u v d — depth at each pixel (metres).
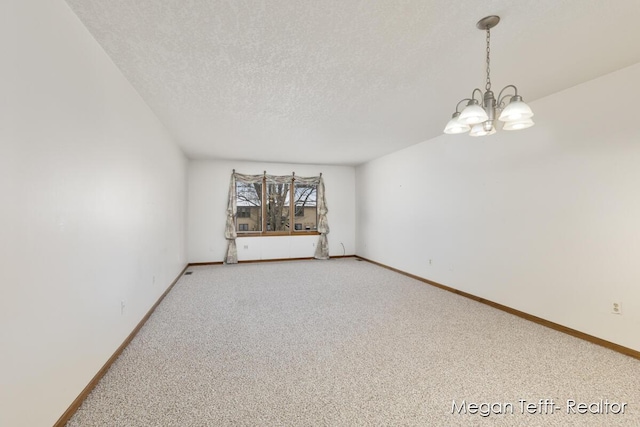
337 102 3.27
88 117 1.93
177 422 1.67
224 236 6.82
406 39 2.10
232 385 2.04
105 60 2.20
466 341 2.74
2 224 1.21
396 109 3.48
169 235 4.44
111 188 2.29
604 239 2.64
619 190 2.54
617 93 2.55
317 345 2.66
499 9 1.78
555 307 3.03
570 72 2.58
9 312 1.25
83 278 1.86
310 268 6.26
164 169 4.09
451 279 4.44
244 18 1.86
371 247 6.94
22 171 1.32
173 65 2.42
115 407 1.79
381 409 1.80
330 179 7.62
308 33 2.02
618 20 1.88
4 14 1.21
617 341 2.55
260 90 2.94
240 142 5.07
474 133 2.05
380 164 6.51
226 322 3.21
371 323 3.19
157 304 3.72
